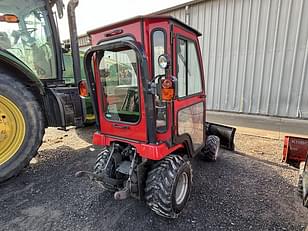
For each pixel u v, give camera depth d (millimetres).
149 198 1875
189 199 2275
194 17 6637
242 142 4117
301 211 2084
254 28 5637
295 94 5348
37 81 2848
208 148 3146
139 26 1622
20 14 3100
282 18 5184
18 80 2734
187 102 2211
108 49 1842
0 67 2600
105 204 2230
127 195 1853
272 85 5648
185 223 1924
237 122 5418
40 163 3295
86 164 3260
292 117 5504
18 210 2143
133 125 1933
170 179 1835
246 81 6066
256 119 5660
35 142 2846
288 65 5312
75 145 4121
